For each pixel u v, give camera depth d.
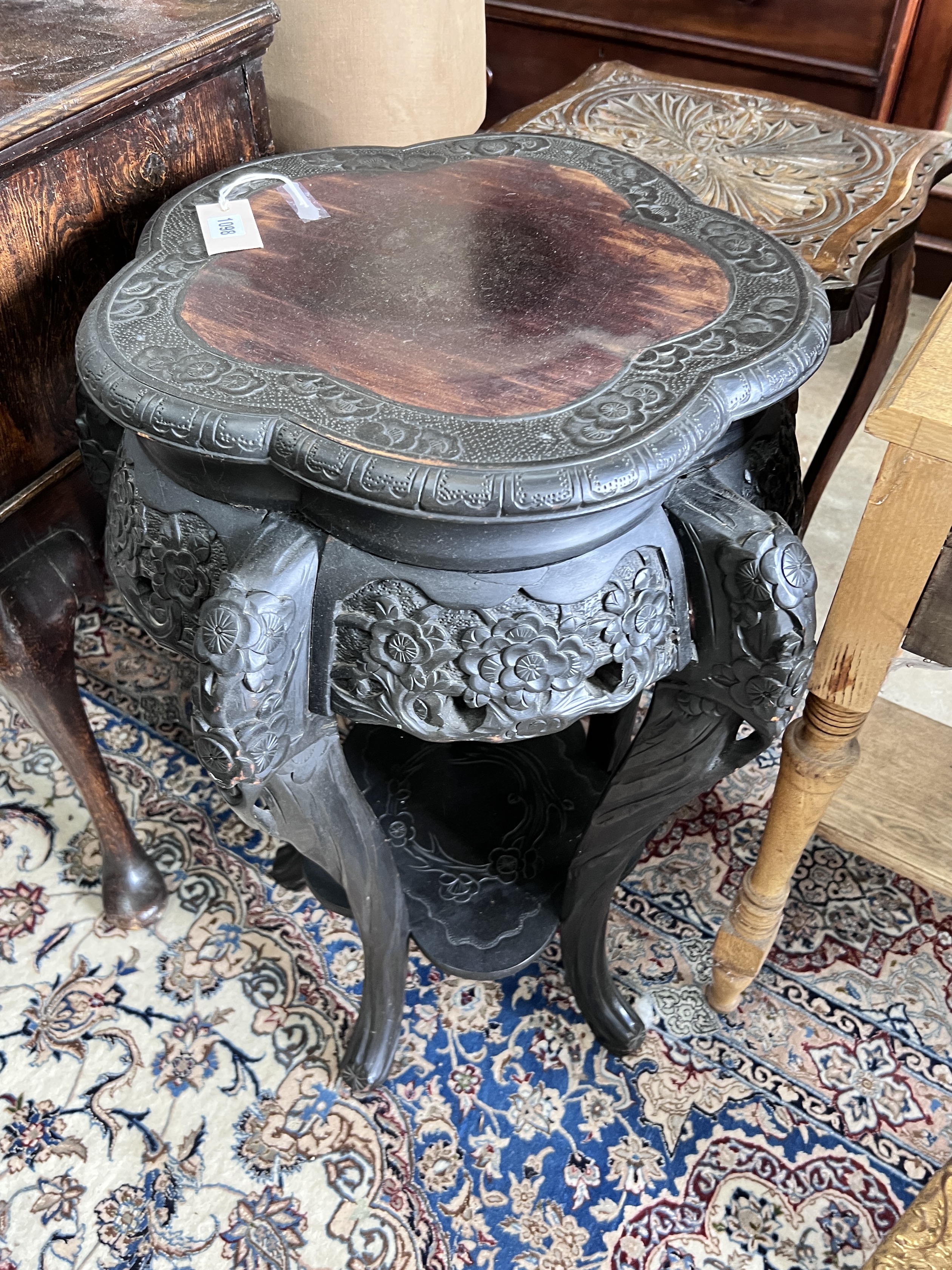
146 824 1.24
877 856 0.92
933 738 1.03
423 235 0.79
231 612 0.59
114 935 1.13
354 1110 0.98
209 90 0.91
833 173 1.05
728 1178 0.93
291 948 1.11
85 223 0.83
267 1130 0.97
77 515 0.92
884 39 1.60
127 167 0.85
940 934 1.12
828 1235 0.90
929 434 0.57
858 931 1.12
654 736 0.77
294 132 1.29
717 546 0.65
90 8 0.93
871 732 1.04
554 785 1.10
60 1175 0.94
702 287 0.73
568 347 0.67
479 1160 0.95
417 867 1.02
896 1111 0.98
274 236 0.79
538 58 1.99
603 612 0.65
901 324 1.16
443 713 0.66
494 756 1.13
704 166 1.07
